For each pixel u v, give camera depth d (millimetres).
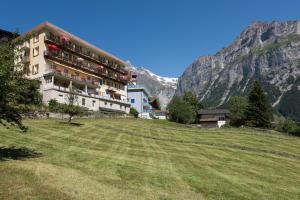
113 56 101000
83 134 40688
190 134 57031
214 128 67812
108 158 27125
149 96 145250
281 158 40062
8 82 19672
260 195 20688
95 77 91250
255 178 26062
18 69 21156
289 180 27141
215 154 37000
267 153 43594
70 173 19203
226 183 22750
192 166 27953
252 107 92812
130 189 17922
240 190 21250
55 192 14672
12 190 14188
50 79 70812
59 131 40062
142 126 60781
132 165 25156
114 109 93562
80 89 83312
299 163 37969
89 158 26125
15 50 21281
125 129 52188
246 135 60500
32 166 19203
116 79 100125
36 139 32312
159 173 23375
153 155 31688
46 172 18188
